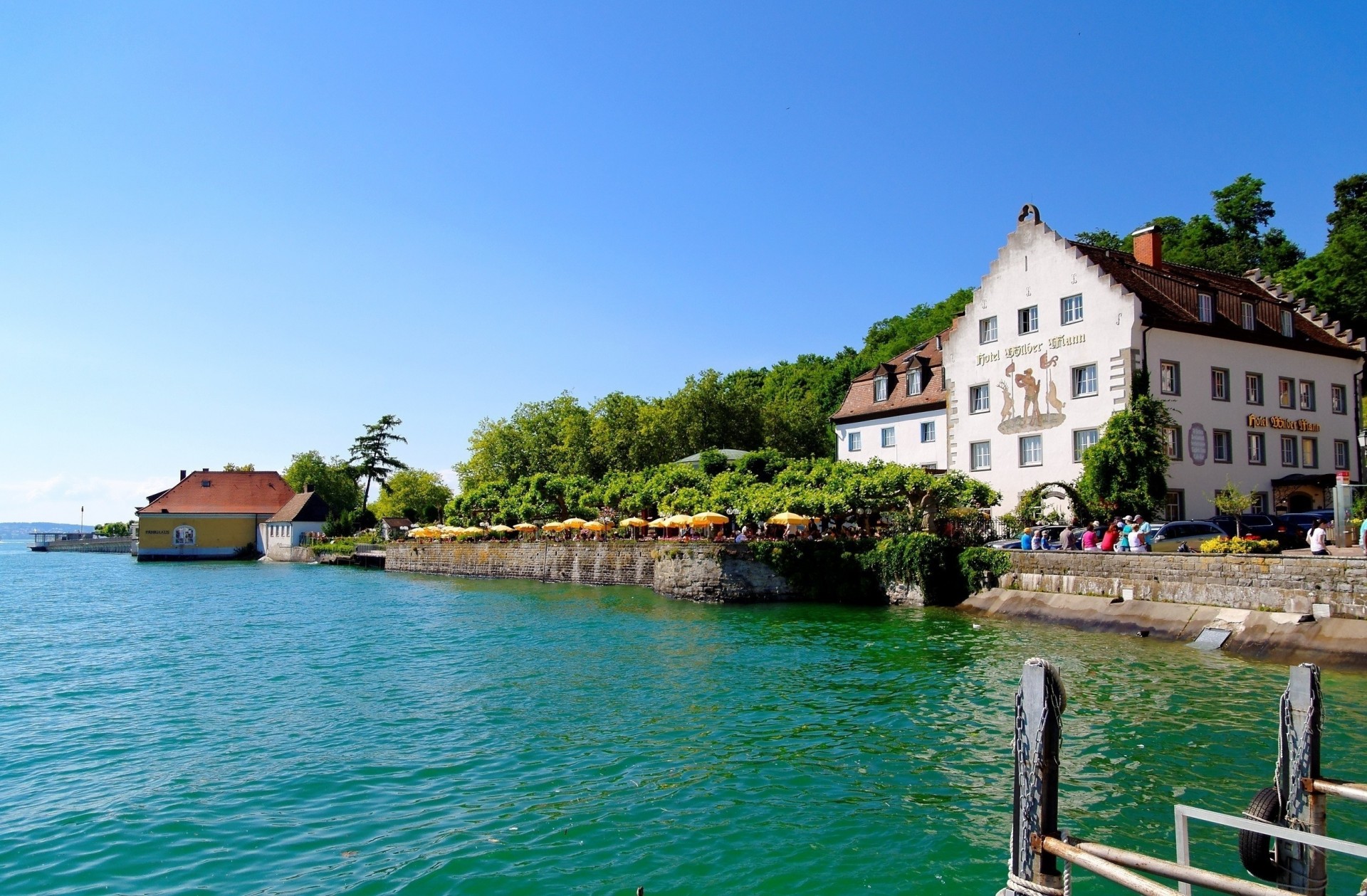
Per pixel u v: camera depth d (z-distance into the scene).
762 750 16.88
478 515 85.19
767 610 39.03
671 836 12.73
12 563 131.50
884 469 42.47
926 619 34.31
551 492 75.62
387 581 71.38
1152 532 32.97
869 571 39.50
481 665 26.88
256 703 22.14
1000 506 46.62
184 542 116.38
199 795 14.89
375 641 33.44
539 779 15.41
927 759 16.11
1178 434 41.69
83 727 19.88
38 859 12.30
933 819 13.23
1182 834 8.53
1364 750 15.41
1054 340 44.19
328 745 17.84
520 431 102.94
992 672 23.53
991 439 47.50
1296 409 46.69
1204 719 18.08
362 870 11.73
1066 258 43.72
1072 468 43.19
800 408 96.81
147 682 25.64
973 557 36.56
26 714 21.44
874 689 21.88
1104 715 18.45
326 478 137.25
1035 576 33.78
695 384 89.06
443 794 14.70
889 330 112.06
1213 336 43.44
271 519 116.19
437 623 38.94
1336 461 48.16
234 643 33.94
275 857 12.23
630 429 89.31
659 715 19.81
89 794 15.10
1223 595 26.78
